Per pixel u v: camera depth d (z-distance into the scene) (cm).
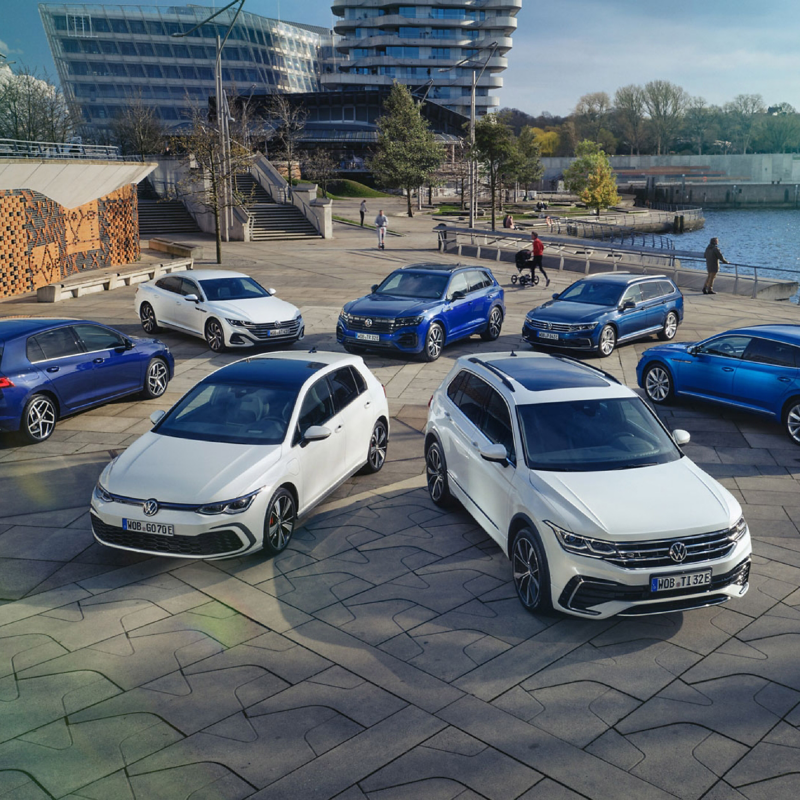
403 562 679
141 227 4138
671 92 15088
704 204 12362
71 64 11800
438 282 1563
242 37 12331
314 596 617
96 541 710
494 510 655
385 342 1438
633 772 418
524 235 3309
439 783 409
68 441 1022
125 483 655
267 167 4606
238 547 644
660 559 535
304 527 756
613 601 534
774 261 6103
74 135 6128
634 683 501
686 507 565
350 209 6047
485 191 8169
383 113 8831
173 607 598
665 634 562
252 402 757
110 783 409
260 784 409
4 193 2183
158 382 1233
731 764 425
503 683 501
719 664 523
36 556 689
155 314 1669
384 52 12094
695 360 1159
